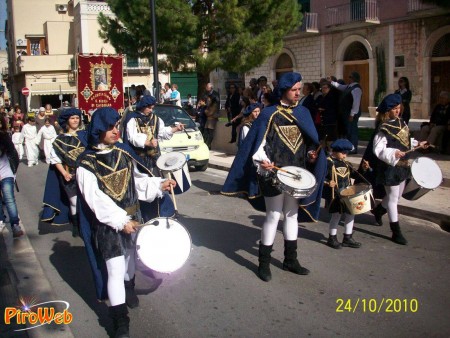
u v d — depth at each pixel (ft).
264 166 15.31
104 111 12.57
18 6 148.97
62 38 144.56
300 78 15.94
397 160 18.72
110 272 12.57
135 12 54.65
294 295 15.52
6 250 21.07
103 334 13.64
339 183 19.13
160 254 12.75
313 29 94.17
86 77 54.65
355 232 21.80
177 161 18.97
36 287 16.98
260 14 55.98
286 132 15.98
